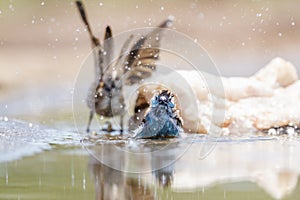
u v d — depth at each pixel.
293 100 27.55
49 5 62.47
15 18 62.31
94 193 15.77
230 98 27.39
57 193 15.73
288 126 25.77
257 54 54.75
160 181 17.09
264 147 22.09
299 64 47.88
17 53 54.81
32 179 17.23
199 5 64.44
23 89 39.91
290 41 58.66
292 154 20.77
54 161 19.80
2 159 19.98
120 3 60.94
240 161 19.75
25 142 23.02
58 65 50.41
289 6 64.44
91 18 58.03
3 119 28.28
